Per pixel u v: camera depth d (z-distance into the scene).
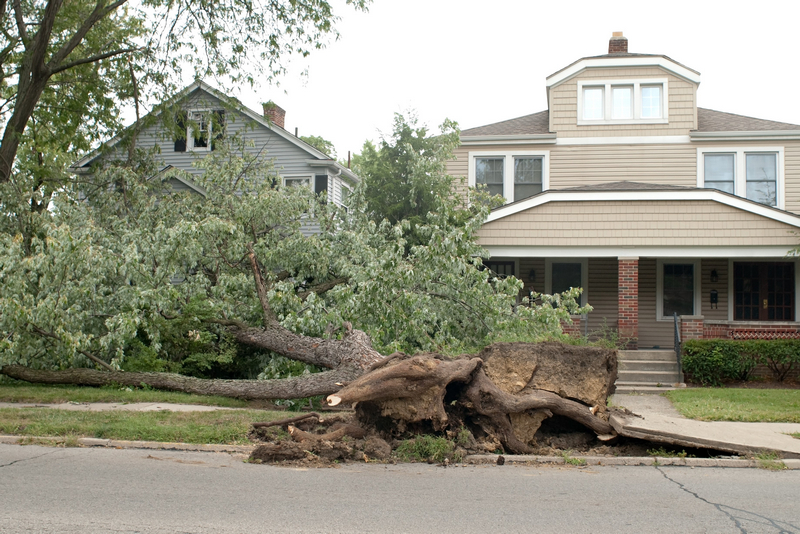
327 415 9.41
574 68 19.48
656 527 4.74
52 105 18.66
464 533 4.52
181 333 12.93
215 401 10.55
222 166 15.75
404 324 11.58
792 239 15.02
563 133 19.45
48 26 16.08
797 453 7.34
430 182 16.98
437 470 6.80
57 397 10.41
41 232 13.57
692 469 7.03
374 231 14.80
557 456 7.55
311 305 11.84
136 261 11.98
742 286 17.97
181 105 18.88
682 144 18.98
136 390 11.38
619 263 15.62
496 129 20.27
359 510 5.06
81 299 12.09
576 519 4.93
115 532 4.37
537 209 15.89
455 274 12.28
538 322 12.37
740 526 4.79
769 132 18.41
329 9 17.47
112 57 18.14
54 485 5.66
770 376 14.77
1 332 11.43
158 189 16.42
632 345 15.45
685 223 15.42
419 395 7.57
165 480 5.96
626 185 16.17
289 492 5.60
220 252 13.89
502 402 7.69
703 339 14.71
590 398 8.14
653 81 19.17
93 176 17.09
